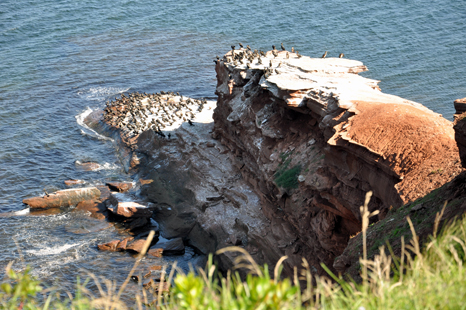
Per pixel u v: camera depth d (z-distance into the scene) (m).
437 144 29.41
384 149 30.69
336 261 21.86
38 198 63.41
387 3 132.12
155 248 54.62
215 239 54.19
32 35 125.88
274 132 47.94
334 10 130.88
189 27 129.38
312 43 113.50
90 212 62.69
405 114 32.31
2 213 61.66
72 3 144.88
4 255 52.50
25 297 8.41
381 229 21.14
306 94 41.75
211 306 6.61
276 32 121.56
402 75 95.81
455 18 119.88
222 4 142.00
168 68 109.31
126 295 44.47
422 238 16.77
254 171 54.12
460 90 88.50
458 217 15.70
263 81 47.34
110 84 102.38
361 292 8.47
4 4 142.50
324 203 37.62
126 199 63.91
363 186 33.22
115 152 78.69
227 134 62.94
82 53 116.94
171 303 7.82
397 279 9.16
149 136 77.62
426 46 107.31
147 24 132.38
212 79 104.06
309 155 42.56
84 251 53.91
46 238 56.47
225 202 58.31
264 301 6.26
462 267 8.53
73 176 71.69
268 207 49.50
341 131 33.88
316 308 7.96
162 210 62.94
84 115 90.19
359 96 37.91
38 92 98.06
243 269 47.75
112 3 145.38
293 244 44.53
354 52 107.12
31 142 80.31
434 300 7.52
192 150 68.56
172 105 86.44
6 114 89.19
